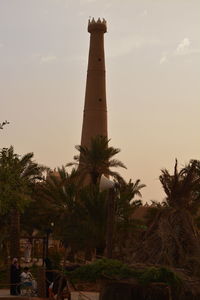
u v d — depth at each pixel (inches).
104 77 2994.6
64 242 1469.0
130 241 609.3
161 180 606.9
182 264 548.1
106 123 2952.8
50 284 771.4
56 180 1692.9
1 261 1423.5
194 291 512.7
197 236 580.1
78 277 526.9
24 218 1815.9
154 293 513.7
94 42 3009.4
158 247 569.9
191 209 600.7
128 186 1482.5
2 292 943.0
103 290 541.0
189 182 599.8
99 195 1395.2
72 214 1498.5
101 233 1391.5
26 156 1663.4
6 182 1194.6
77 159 1776.6
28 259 1592.0
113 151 1745.8
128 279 510.0
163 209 604.4
